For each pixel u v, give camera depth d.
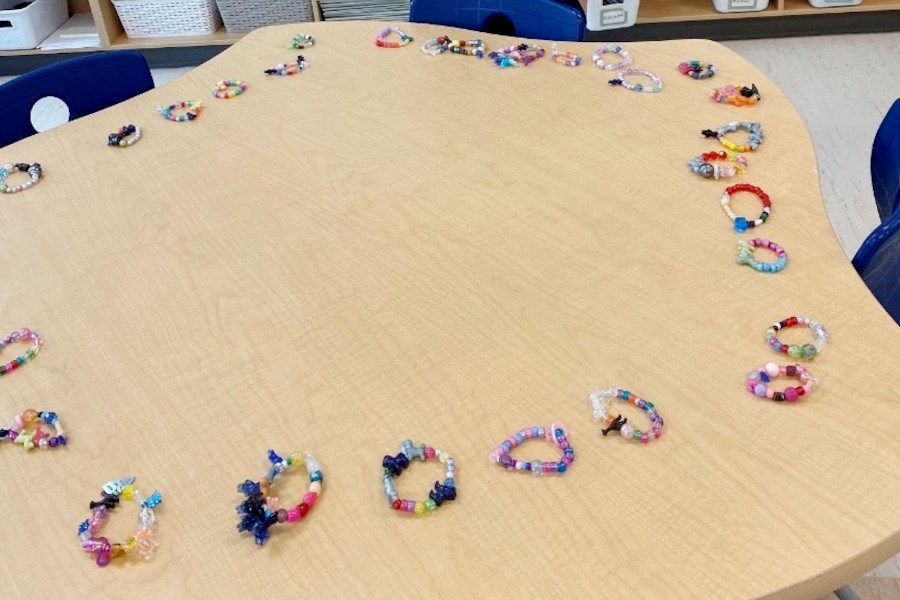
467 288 0.96
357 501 0.73
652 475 0.73
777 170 1.14
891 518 0.68
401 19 2.96
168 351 0.91
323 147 1.27
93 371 0.89
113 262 1.05
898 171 1.20
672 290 0.94
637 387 0.82
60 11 3.26
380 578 0.67
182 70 3.19
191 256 1.05
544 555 0.67
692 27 3.12
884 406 0.78
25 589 0.68
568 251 1.01
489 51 1.51
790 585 0.64
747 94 1.30
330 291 0.98
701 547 0.67
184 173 1.23
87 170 1.25
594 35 3.14
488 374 0.85
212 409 0.83
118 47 3.12
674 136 1.23
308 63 1.52
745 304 0.91
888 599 1.31
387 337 0.90
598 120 1.28
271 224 1.10
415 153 1.23
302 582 0.67
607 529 0.69
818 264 0.96
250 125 1.34
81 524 0.72
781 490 0.71
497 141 1.25
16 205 1.18
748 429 0.77
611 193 1.11
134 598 0.67
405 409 0.82
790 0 3.09
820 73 2.85
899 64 2.87
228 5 3.01
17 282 1.03
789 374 0.81
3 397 0.86
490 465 0.75
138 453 0.79
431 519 0.71
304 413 0.82
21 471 0.78
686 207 1.08
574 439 0.77
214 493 0.75
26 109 1.47
